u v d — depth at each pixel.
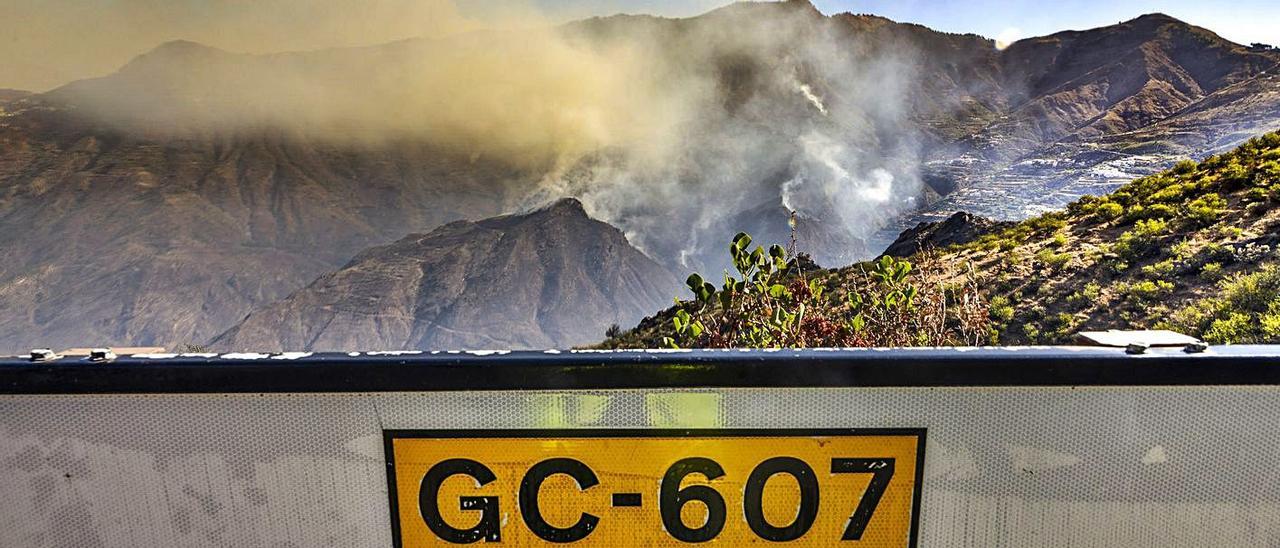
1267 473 1.50
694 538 1.52
